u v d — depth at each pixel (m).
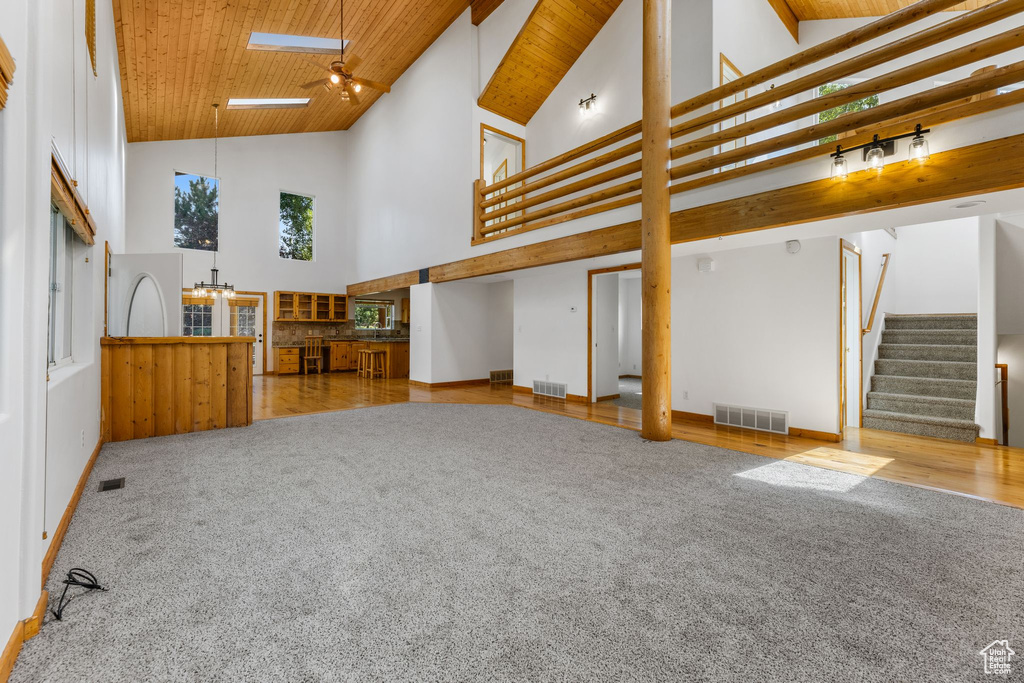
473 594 1.76
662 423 4.34
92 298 3.43
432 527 2.38
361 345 10.61
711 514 2.58
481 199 7.15
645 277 4.37
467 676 1.33
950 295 6.79
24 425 1.50
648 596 1.75
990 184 2.75
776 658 1.42
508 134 7.62
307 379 9.65
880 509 2.66
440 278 7.97
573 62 6.83
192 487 2.98
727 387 5.19
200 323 9.55
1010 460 3.74
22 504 1.48
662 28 4.21
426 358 8.39
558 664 1.38
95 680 1.31
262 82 7.48
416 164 8.58
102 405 4.13
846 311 5.10
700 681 1.32
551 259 5.71
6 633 1.33
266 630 1.54
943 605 1.70
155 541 2.21
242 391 4.94
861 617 1.63
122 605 1.68
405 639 1.49
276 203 10.47
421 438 4.43
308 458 3.70
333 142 11.30
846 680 1.33
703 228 4.20
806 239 4.57
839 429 4.39
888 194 3.15
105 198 4.23
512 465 3.54
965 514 2.58
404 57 8.36
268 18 5.88
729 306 5.16
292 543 2.19
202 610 1.65
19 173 1.46
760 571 1.95
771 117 3.64
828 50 3.33
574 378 6.94
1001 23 5.70
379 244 9.92
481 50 7.20
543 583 1.85
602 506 2.69
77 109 2.72
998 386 4.69
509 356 9.48
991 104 2.73
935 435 4.59
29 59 1.55
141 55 5.91
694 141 4.09
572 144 6.89
